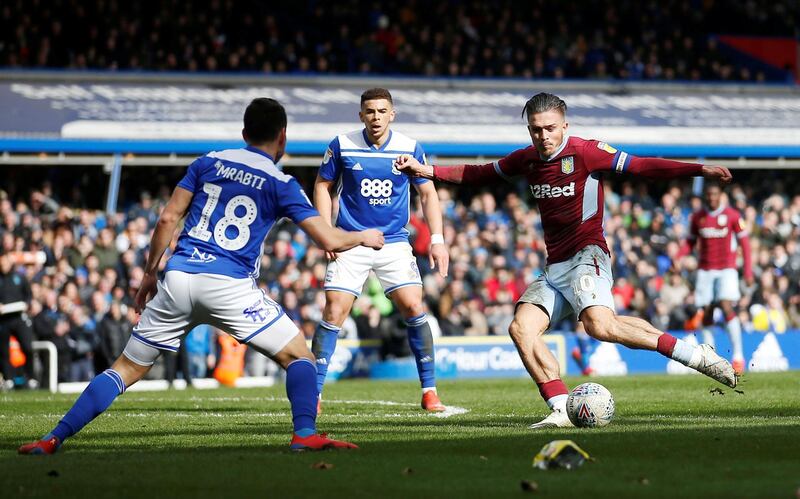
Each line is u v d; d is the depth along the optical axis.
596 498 7.66
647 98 50.12
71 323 30.75
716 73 54.34
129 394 23.83
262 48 47.91
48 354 30.16
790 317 38.72
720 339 34.81
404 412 16.41
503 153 44.31
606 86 50.50
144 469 9.23
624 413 15.19
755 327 36.88
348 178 17.19
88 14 46.56
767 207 44.81
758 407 16.00
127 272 33.34
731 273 28.05
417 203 41.56
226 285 10.34
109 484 8.45
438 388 24.12
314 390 10.59
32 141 40.34
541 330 13.33
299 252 37.44
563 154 13.18
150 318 10.55
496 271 36.12
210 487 8.27
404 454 10.12
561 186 13.20
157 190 43.16
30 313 30.31
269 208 10.50
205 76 45.91
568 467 9.02
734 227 28.05
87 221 37.16
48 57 45.59
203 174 10.57
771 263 40.25
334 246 10.40
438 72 50.16
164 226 10.54
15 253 33.00
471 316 34.62
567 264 13.31
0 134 40.31
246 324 10.45
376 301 33.56
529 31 53.56
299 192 10.52
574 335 34.25
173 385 30.23
